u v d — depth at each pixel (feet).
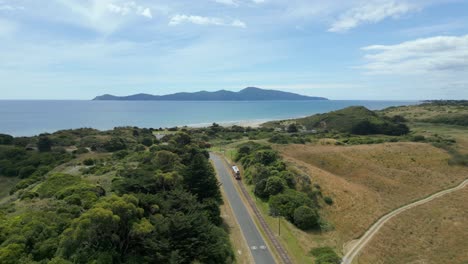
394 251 140.05
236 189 193.88
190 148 224.33
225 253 112.88
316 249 129.18
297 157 251.80
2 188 201.67
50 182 132.57
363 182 217.36
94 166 188.14
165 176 132.98
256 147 263.08
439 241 150.30
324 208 170.19
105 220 81.35
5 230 80.02
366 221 162.91
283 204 160.45
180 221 98.73
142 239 90.53
